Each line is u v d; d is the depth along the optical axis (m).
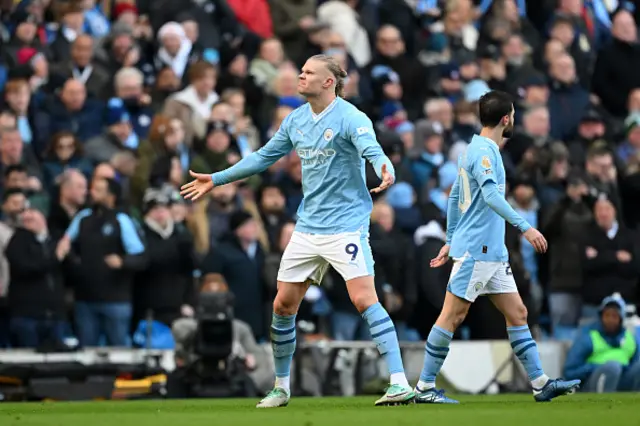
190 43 64.12
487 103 32.47
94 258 48.66
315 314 51.03
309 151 30.45
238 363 44.91
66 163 54.94
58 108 57.34
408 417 24.09
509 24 73.06
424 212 56.44
